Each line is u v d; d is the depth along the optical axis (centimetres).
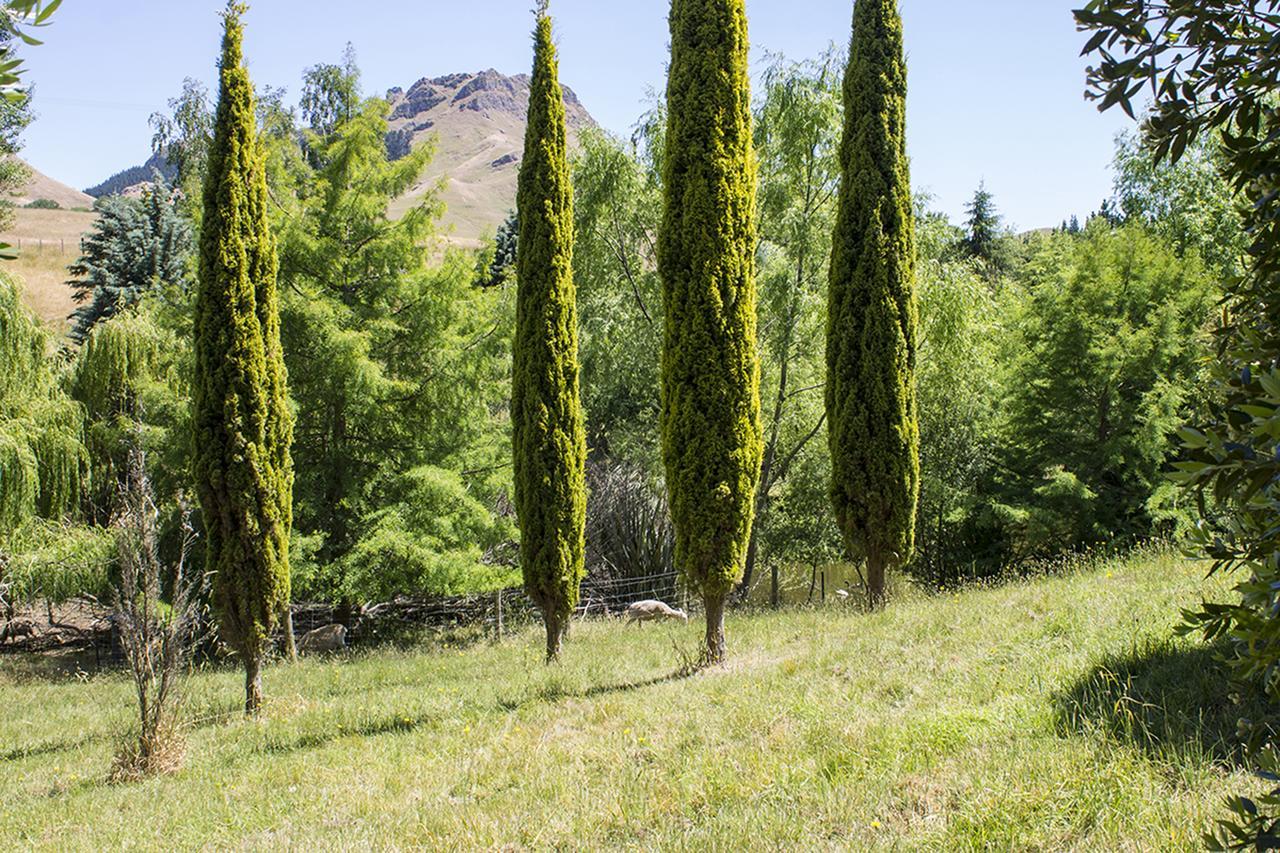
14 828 709
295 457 1817
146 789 797
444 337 1888
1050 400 2177
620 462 2338
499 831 554
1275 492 156
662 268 1057
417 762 766
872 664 836
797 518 2305
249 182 1077
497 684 1104
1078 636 737
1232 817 379
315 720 1012
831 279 1443
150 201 3531
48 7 169
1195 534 190
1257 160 195
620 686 1000
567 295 1220
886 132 1393
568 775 655
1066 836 416
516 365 1227
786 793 541
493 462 1973
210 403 1048
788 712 725
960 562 2386
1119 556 1255
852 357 1414
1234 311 207
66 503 1808
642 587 2031
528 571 1217
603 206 2027
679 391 1038
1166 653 618
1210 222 2422
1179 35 185
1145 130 203
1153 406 1980
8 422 1706
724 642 1106
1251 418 166
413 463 1902
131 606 897
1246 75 183
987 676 694
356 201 1852
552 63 1212
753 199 1063
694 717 764
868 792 511
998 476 2273
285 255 1802
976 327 2097
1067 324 2136
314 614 2120
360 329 1831
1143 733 511
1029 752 513
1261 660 167
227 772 830
